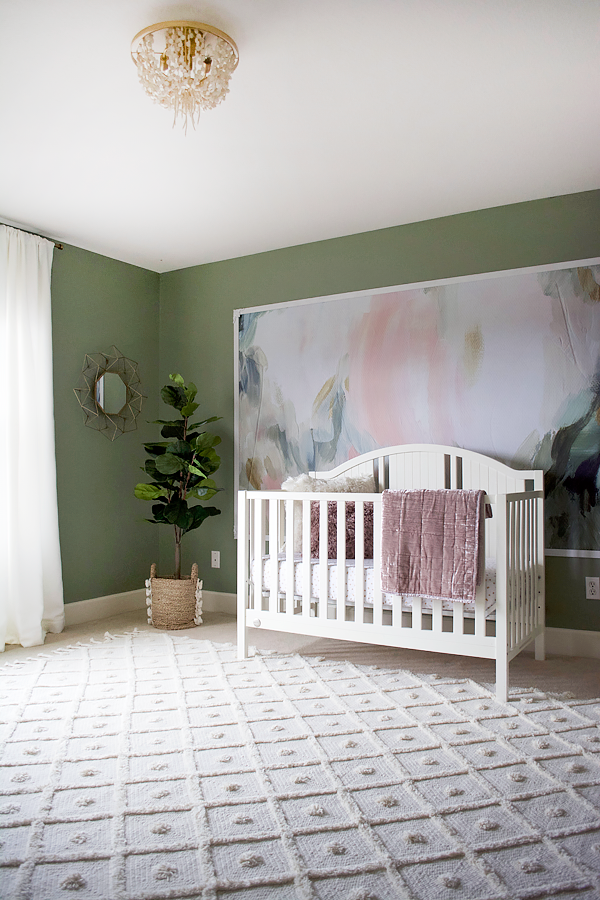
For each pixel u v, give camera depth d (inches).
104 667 120.3
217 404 174.2
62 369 156.5
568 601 131.2
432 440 144.1
